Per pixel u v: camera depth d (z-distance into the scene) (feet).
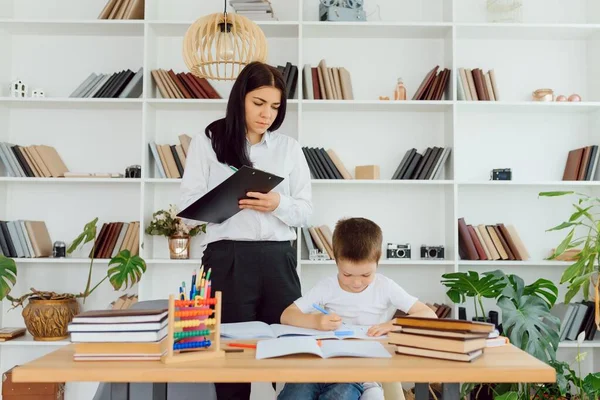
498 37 12.87
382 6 12.96
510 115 12.98
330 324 6.12
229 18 9.62
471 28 12.25
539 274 12.80
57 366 4.53
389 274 12.79
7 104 12.48
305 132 12.89
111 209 12.79
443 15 12.85
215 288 7.93
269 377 4.46
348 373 4.48
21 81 12.31
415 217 12.87
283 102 8.00
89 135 12.85
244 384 7.70
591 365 12.45
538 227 12.91
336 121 12.91
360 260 6.82
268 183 7.33
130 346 4.74
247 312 7.90
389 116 12.92
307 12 12.96
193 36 9.59
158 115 12.84
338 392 5.83
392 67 12.96
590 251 9.98
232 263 7.89
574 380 9.93
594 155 12.25
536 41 13.06
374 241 6.89
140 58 12.89
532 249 12.87
